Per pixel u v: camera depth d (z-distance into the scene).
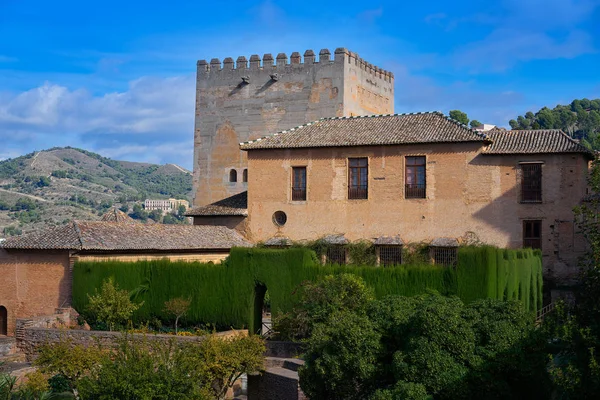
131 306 39.16
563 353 23.45
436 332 23.16
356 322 25.30
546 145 46.78
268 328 39.72
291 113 61.56
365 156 49.94
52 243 41.78
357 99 62.22
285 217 51.72
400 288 36.91
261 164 52.44
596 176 34.47
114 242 42.88
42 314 42.22
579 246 45.78
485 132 50.41
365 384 24.88
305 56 61.25
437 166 48.31
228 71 63.97
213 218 53.56
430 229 48.28
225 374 29.89
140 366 26.19
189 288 41.06
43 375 32.75
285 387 30.73
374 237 49.34
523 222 46.72
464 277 35.66
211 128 64.38
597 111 127.88
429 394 22.66
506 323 23.56
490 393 22.62
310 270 38.91
